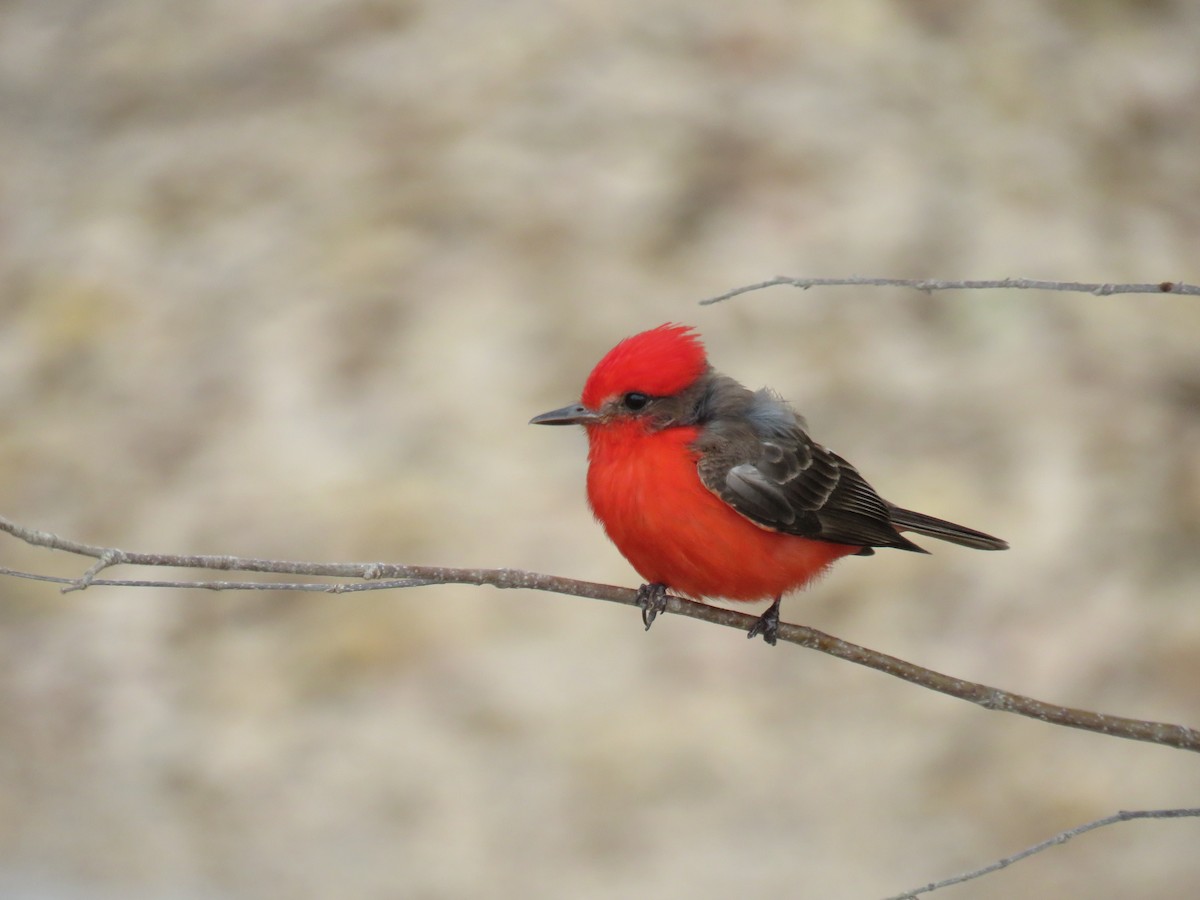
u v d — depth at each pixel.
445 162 16.36
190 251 16.06
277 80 17.73
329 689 12.58
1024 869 11.15
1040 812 11.59
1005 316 15.00
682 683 12.45
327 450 14.16
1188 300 15.62
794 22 17.45
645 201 15.73
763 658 12.61
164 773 12.13
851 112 16.58
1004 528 13.32
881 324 14.88
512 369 14.52
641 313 14.82
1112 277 15.49
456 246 15.55
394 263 15.49
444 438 14.10
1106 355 14.83
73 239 16.30
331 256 15.69
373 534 13.40
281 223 16.11
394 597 13.08
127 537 13.72
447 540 13.29
